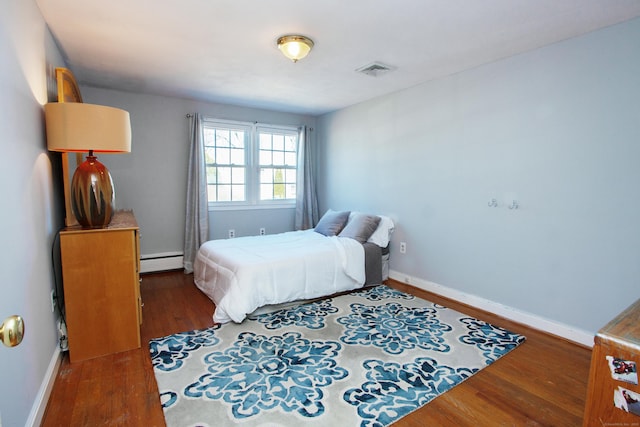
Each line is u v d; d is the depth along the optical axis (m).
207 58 2.82
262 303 2.89
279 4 1.95
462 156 3.17
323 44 2.51
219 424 1.61
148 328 2.67
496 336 2.54
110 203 2.32
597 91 2.29
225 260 3.10
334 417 1.66
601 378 0.97
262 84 3.57
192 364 2.13
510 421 1.64
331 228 4.15
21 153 1.60
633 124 2.15
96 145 2.12
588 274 2.39
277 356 2.24
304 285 3.15
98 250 2.17
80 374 2.01
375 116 4.15
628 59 2.15
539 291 2.66
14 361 1.36
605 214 2.29
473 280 3.14
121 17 2.11
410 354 2.27
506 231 2.86
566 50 2.43
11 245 1.40
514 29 2.26
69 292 2.11
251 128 4.76
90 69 3.10
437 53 2.69
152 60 2.86
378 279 3.80
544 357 2.24
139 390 1.87
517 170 2.76
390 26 2.21
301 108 4.73
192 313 2.97
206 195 4.36
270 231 5.05
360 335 2.54
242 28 2.26
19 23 1.63
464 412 1.70
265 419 1.64
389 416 1.67
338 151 4.82
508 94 2.79
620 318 1.08
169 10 2.02
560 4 1.94
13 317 0.88
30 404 1.53
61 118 2.03
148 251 4.20
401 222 3.87
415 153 3.65
